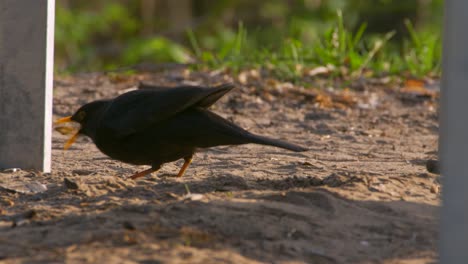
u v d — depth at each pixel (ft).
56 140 47.93
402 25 125.90
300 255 23.70
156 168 34.55
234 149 45.21
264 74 69.97
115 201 29.35
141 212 26.81
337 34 75.87
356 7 125.90
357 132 52.80
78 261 22.21
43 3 35.86
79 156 43.04
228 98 61.21
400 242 25.43
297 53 74.90
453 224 18.01
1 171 36.32
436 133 53.57
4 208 29.68
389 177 33.37
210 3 150.30
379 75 72.23
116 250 23.12
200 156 42.75
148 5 147.23
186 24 139.64
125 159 34.09
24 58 36.32
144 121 31.99
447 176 18.08
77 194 31.01
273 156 43.06
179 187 31.89
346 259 23.76
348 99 62.69
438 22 121.90
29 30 36.09
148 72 73.31
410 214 28.12
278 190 31.65
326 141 49.37
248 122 55.11
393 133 52.80
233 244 24.16
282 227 25.86
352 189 30.73
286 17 132.05
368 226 26.63
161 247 23.29
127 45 126.52
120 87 65.82
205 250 23.34
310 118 57.26
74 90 64.39
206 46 128.88
